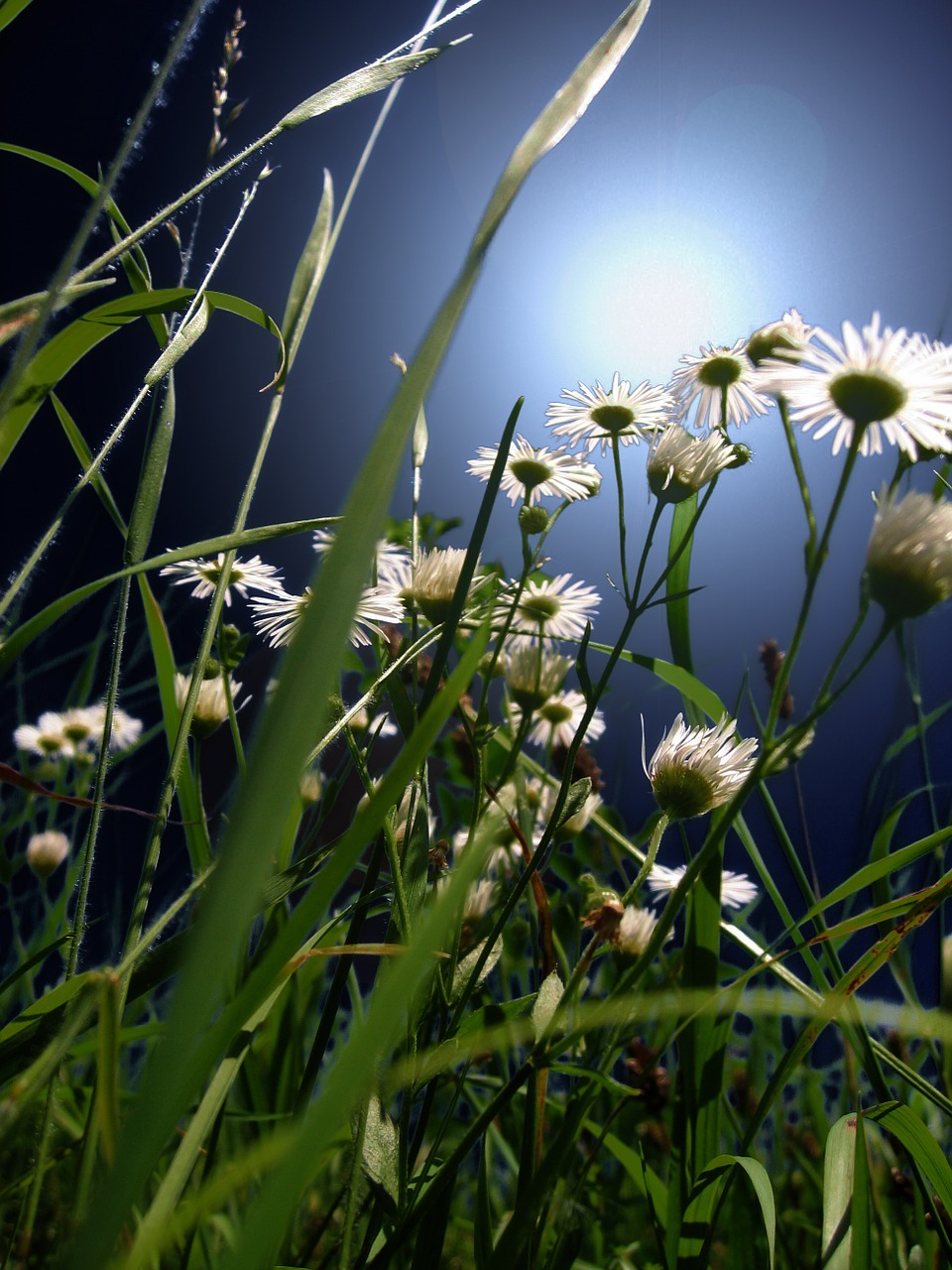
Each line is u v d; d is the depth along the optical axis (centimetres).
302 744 5
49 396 15
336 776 19
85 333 14
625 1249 20
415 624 15
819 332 11
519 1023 12
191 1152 10
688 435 14
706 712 18
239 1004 7
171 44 11
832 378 11
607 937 12
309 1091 12
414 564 16
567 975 16
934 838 13
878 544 10
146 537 14
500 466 12
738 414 17
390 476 6
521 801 17
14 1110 9
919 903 13
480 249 7
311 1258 17
